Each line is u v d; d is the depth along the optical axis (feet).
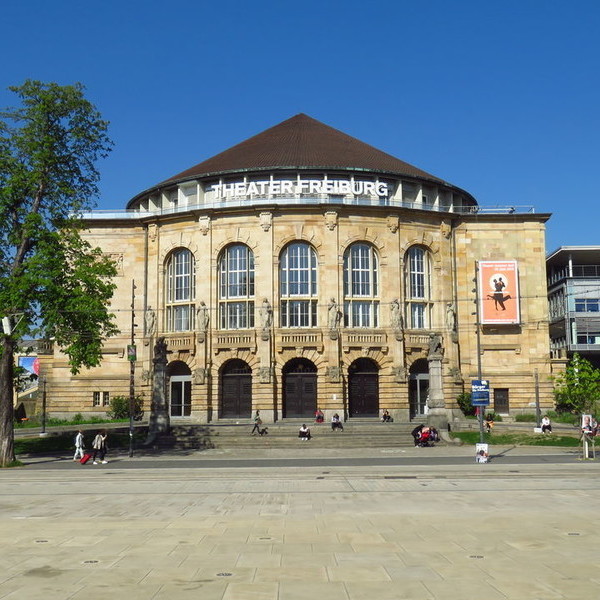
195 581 45.19
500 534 59.52
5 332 134.10
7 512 76.18
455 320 226.17
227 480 106.73
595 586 43.11
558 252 287.28
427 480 102.68
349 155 233.35
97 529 63.98
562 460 134.62
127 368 231.71
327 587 43.50
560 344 312.91
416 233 224.94
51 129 146.30
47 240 141.08
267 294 213.87
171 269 228.02
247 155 235.20
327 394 207.62
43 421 193.47
